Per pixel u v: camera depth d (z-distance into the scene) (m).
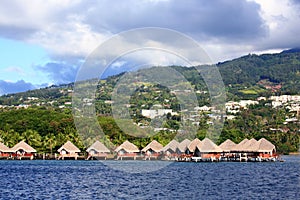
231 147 120.88
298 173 84.25
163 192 54.94
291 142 160.12
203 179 71.31
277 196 51.56
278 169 94.94
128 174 76.88
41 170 91.75
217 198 50.19
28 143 133.38
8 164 111.38
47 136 133.25
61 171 88.19
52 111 150.12
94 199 49.56
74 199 49.41
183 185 62.41
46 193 54.50
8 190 57.66
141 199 49.34
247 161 121.69
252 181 68.56
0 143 129.38
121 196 51.66
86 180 69.69
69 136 130.75
